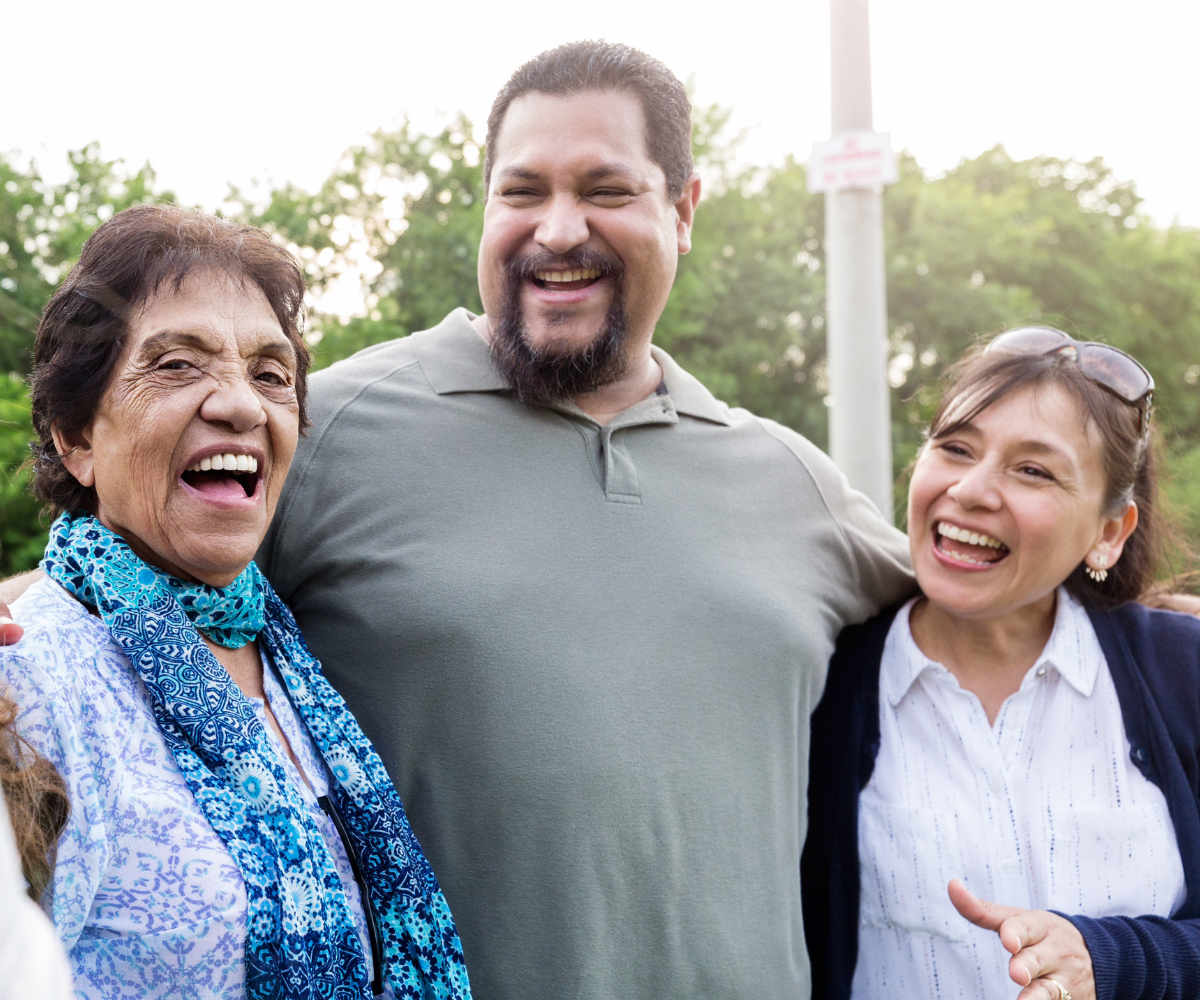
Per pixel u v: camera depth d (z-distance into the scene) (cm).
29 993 76
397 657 191
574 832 187
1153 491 225
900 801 216
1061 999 180
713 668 202
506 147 209
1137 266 1805
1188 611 232
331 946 142
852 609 232
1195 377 1828
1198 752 210
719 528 214
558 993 184
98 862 127
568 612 195
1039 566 208
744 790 203
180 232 150
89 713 135
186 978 130
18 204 702
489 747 188
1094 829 206
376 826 161
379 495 198
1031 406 208
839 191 445
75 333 146
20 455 427
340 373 211
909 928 211
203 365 147
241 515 150
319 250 798
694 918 196
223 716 143
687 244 230
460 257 864
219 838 135
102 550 147
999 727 215
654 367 228
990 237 1647
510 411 209
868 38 433
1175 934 194
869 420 449
